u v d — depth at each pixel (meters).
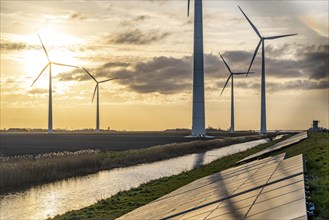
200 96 132.00
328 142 41.44
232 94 166.88
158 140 155.25
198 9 124.00
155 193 30.28
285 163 18.97
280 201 9.90
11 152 81.19
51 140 162.12
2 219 26.92
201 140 123.81
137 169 53.53
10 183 40.97
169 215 14.67
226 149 91.00
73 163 51.41
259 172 19.02
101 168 54.19
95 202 31.09
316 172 21.08
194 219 11.51
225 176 23.14
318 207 12.60
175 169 52.12
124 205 26.45
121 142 137.75
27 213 28.66
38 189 38.53
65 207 30.09
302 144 45.88
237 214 9.95
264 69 126.38
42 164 47.25
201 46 127.44
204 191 18.53
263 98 139.00
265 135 145.62
